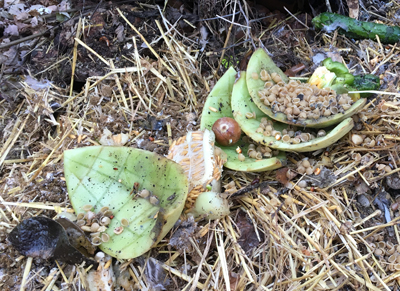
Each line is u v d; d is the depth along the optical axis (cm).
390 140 44
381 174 44
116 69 53
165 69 55
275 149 45
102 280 38
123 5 58
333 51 55
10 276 40
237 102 46
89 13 56
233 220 43
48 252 37
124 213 40
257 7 61
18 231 37
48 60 55
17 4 57
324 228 42
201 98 54
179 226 40
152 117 51
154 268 40
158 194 40
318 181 44
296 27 60
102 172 41
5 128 51
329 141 41
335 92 44
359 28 55
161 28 56
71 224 37
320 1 62
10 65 54
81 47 54
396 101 47
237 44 56
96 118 51
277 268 40
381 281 40
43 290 39
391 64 53
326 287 40
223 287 39
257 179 45
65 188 45
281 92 45
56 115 52
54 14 56
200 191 42
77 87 55
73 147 48
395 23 58
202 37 58
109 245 38
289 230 42
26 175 47
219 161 43
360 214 44
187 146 44
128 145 49
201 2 56
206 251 40
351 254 41
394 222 43
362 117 45
